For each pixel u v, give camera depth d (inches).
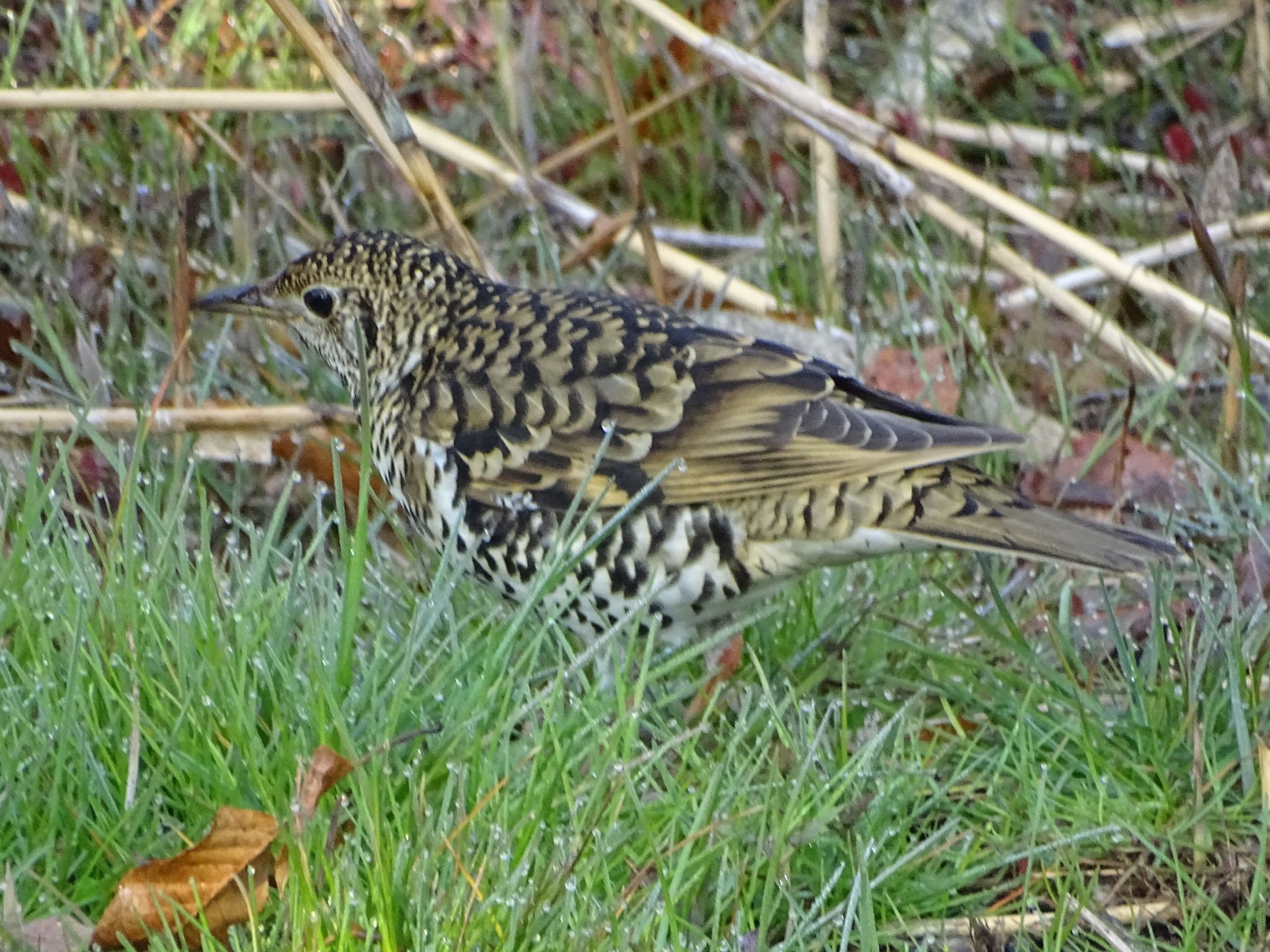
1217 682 334.0
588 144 497.4
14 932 242.5
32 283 434.0
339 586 338.6
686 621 330.6
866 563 375.9
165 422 377.1
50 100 406.6
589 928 251.6
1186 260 478.6
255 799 274.7
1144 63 555.2
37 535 329.7
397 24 551.2
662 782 300.5
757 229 524.7
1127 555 303.3
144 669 285.6
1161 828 306.0
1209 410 451.8
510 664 327.0
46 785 269.6
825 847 285.6
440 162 515.8
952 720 321.1
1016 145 522.0
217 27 503.2
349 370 367.2
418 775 274.4
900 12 577.3
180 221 408.2
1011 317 473.1
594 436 324.2
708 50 443.5
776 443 315.3
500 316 345.7
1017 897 289.6
